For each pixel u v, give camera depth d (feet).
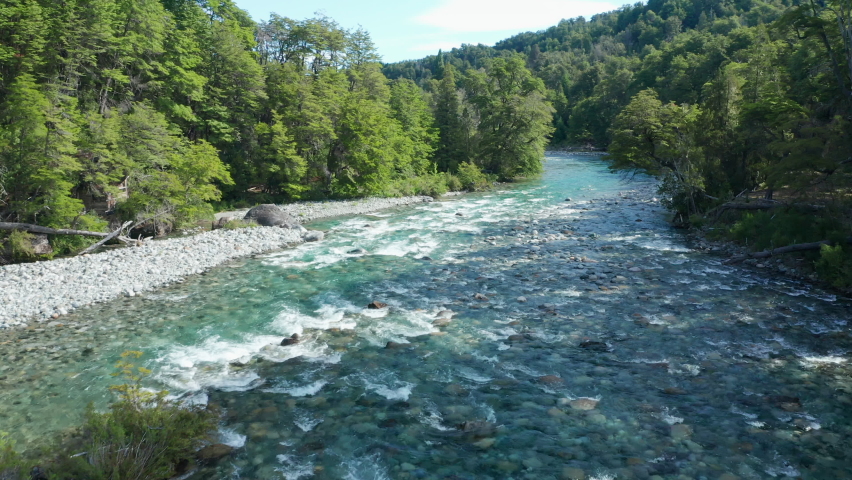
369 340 45.01
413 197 145.79
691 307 52.08
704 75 269.03
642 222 102.73
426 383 36.78
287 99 146.30
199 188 101.96
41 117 77.87
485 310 52.54
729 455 27.53
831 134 63.31
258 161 138.82
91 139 90.02
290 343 44.16
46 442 29.37
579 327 47.29
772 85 101.35
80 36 100.07
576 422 31.24
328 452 28.37
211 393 35.35
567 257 74.59
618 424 30.89
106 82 112.98
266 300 56.75
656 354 41.01
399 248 83.05
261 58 182.70
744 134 90.27
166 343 44.65
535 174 196.34
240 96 142.00
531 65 606.55
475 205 133.18
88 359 41.39
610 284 60.85
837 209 64.85
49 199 80.84
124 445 24.91
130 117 96.37
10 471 22.53
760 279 61.67
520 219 109.70
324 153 150.30
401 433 30.30
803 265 63.82
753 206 80.43
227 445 28.94
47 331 47.80
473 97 228.22
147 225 95.45
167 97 124.16
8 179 78.74
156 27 116.06
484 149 199.31
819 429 29.84
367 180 146.10
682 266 68.49
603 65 433.07
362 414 32.55
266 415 32.37
